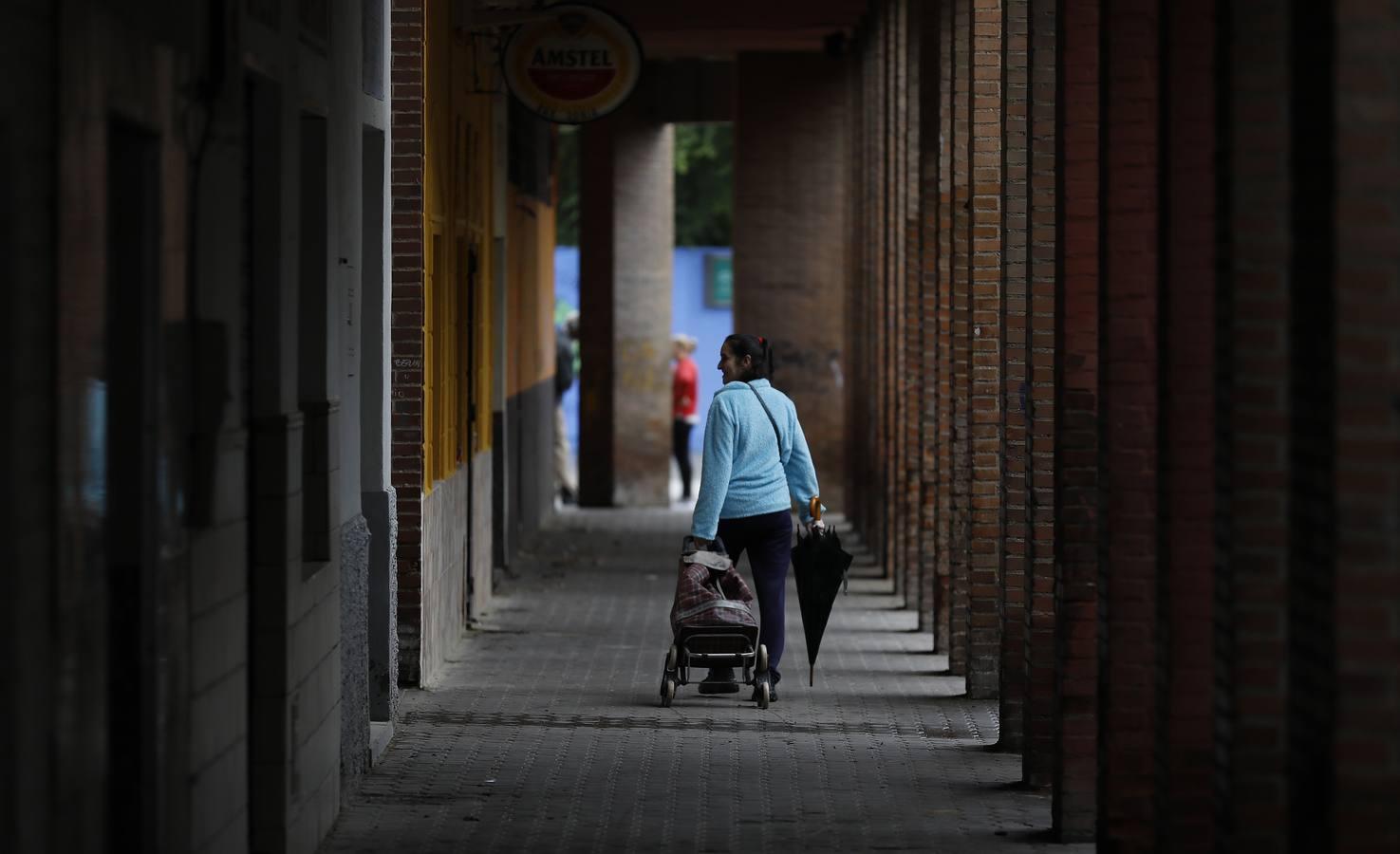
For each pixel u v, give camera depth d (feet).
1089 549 96.22
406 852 91.04
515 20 156.76
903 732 124.36
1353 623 55.72
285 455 80.89
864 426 245.24
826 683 143.13
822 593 135.33
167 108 64.59
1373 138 55.36
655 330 295.28
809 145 281.74
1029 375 107.34
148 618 63.46
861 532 247.91
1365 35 55.36
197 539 68.95
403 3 130.00
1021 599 117.60
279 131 80.79
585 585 200.85
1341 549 55.67
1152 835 86.22
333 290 93.91
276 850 81.05
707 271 448.24
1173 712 77.71
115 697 63.31
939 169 159.33
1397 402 55.36
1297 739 59.52
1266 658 67.46
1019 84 116.98
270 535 80.84
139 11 61.31
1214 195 71.46
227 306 73.51
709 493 132.87
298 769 84.53
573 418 429.38
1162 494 78.38
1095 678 95.55
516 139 215.31
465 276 164.35
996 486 136.05
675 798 103.71
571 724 125.29
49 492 53.31
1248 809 67.67
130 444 63.57
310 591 87.61
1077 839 95.30
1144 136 86.28
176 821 65.72
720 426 133.28
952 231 150.10
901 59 196.85
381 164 120.57
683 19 243.19
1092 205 96.73
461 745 117.91
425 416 136.87
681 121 293.23
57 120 53.47
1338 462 55.62
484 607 182.09
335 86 95.20
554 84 166.20
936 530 157.28
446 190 149.07
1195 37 76.79
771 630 134.41
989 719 128.98
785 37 263.49
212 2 70.08
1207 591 77.61
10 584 50.16
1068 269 96.99
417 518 135.44
